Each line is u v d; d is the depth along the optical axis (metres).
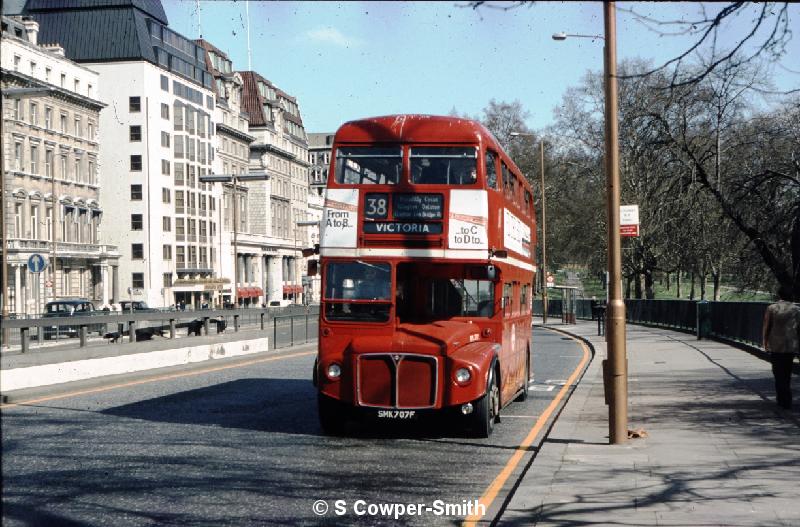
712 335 38.75
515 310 17.12
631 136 32.59
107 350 22.86
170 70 101.00
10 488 9.66
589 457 11.03
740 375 22.36
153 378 23.83
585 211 69.69
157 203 98.25
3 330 18.98
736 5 6.97
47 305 53.84
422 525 8.06
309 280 144.12
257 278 122.75
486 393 13.62
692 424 13.92
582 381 22.88
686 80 7.96
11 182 72.12
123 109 96.62
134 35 96.25
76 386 20.55
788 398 15.82
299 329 38.78
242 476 10.45
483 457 12.05
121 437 13.56
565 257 88.00
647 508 8.04
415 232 14.18
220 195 112.94
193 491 9.55
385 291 14.08
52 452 12.11
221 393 20.20
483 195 14.22
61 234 80.25
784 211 29.66
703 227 34.66
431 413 13.34
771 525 7.29
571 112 68.19
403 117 14.63
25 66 74.06
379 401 13.44
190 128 104.50
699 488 8.95
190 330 32.06
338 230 14.32
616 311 12.15
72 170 82.00
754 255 31.94
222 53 118.62
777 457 10.84
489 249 14.25
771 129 30.00
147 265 96.81
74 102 82.19
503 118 91.50
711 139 30.69
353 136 14.45
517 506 8.25
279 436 13.85
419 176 14.27
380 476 10.53
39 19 97.06
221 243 112.69
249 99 127.94
